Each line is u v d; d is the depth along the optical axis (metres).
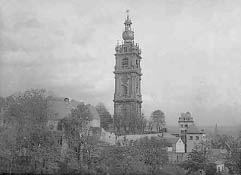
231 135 190.38
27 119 132.12
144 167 128.75
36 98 144.00
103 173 120.50
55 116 161.62
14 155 115.12
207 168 143.38
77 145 126.38
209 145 190.00
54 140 124.94
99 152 126.69
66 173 116.00
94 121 196.88
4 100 139.62
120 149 131.50
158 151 142.50
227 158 139.62
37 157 115.94
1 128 121.31
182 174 141.62
